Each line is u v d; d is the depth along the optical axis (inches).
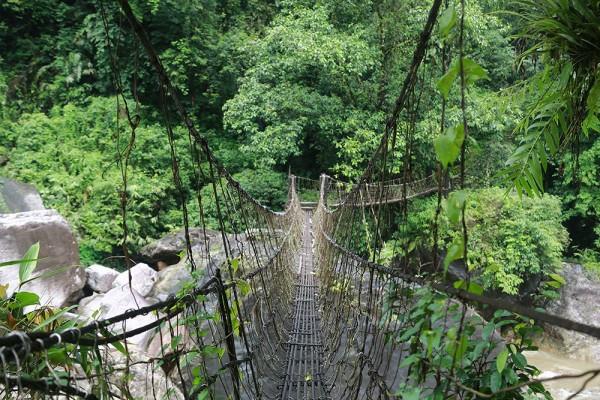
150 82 376.5
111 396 35.1
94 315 39.3
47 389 29.1
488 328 30.8
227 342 56.5
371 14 344.2
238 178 369.1
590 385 198.5
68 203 274.8
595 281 279.0
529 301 269.9
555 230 269.3
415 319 34.9
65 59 369.7
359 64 326.3
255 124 364.2
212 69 407.8
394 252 46.0
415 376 33.0
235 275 73.0
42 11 379.6
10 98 342.0
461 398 30.4
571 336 254.4
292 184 330.0
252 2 465.7
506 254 251.3
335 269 125.6
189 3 386.6
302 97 357.7
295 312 153.2
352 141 344.5
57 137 318.7
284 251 163.0
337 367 100.1
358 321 76.5
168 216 306.2
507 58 261.6
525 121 62.3
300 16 378.3
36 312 40.1
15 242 150.5
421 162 271.0
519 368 30.8
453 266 168.9
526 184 61.1
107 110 339.3
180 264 192.5
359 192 84.5
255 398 75.7
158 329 41.6
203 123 416.8
